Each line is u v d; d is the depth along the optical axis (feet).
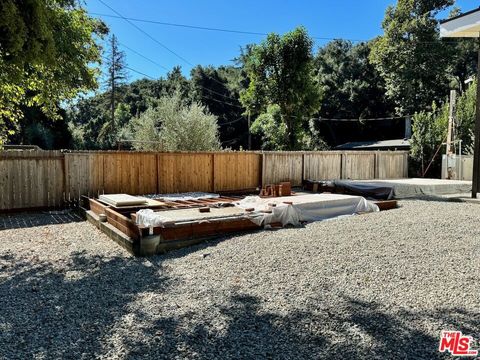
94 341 8.44
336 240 16.47
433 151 51.55
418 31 84.17
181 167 34.40
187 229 17.29
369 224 19.74
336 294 10.84
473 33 30.50
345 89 104.83
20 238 19.52
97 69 21.54
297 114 71.15
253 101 72.18
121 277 13.19
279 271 12.94
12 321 9.57
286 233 18.31
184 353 7.89
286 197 26.48
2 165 26.35
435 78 87.45
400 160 51.13
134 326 9.18
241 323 9.22
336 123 108.68
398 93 91.61
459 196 32.35
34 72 17.74
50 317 9.79
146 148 58.29
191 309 10.12
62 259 15.66
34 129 67.05
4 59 13.87
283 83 68.80
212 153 36.24
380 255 14.25
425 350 7.84
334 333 8.64
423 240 16.24
